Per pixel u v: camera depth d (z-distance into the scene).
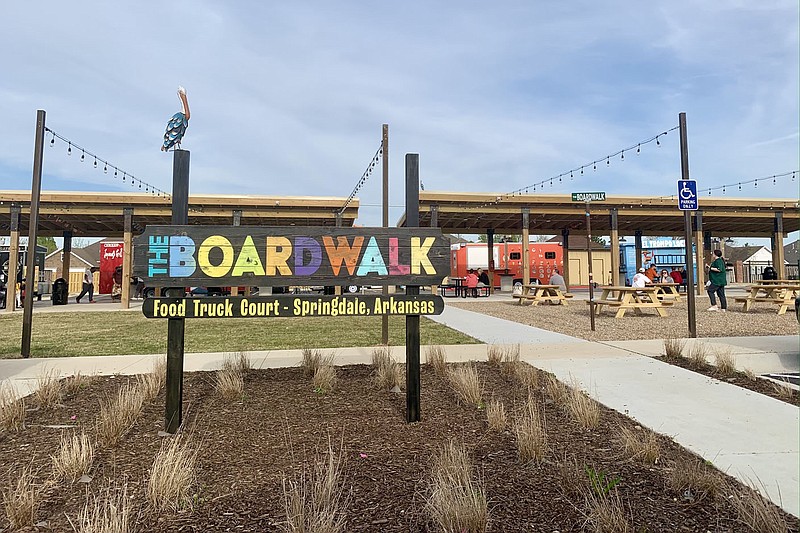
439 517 2.66
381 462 3.63
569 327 12.12
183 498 2.96
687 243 10.10
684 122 10.34
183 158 4.70
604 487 3.10
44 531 2.67
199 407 5.15
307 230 4.73
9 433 4.34
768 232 35.66
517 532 2.62
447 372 6.52
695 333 9.93
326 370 6.31
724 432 4.29
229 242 4.64
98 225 26.92
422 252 4.84
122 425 4.30
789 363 7.21
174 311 4.46
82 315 17.25
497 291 33.06
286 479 3.32
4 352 9.07
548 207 24.83
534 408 4.63
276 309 4.61
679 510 2.86
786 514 2.82
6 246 26.97
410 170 5.01
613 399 5.39
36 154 8.64
